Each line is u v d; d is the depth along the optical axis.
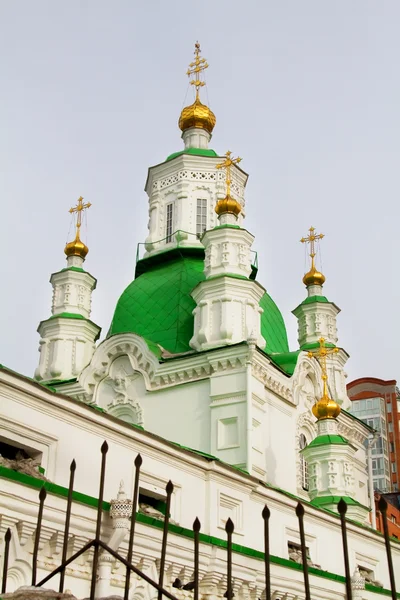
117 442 21.25
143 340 36.44
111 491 20.55
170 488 11.60
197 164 45.06
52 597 11.56
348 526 32.06
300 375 38.47
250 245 37.78
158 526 19.69
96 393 37.28
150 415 35.31
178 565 20.44
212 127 48.44
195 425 33.91
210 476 24.22
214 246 37.34
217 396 33.56
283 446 35.62
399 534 63.28
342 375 44.88
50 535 17.05
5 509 16.08
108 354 37.44
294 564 25.91
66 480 19.50
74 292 42.03
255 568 23.52
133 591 18.77
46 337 40.94
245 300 35.84
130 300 41.09
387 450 89.94
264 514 10.62
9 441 18.64
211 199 44.44
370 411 92.31
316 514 29.84
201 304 36.06
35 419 19.22
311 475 36.22
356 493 42.66
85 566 18.02
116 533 17.98
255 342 33.47
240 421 32.72
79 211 44.53
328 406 37.59
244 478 25.55
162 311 39.44
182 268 41.31
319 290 47.44
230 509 25.03
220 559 22.06
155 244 44.09
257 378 34.09
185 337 37.81
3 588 12.16
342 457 36.09
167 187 45.44
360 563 32.53
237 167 45.91
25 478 16.62
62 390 38.12
